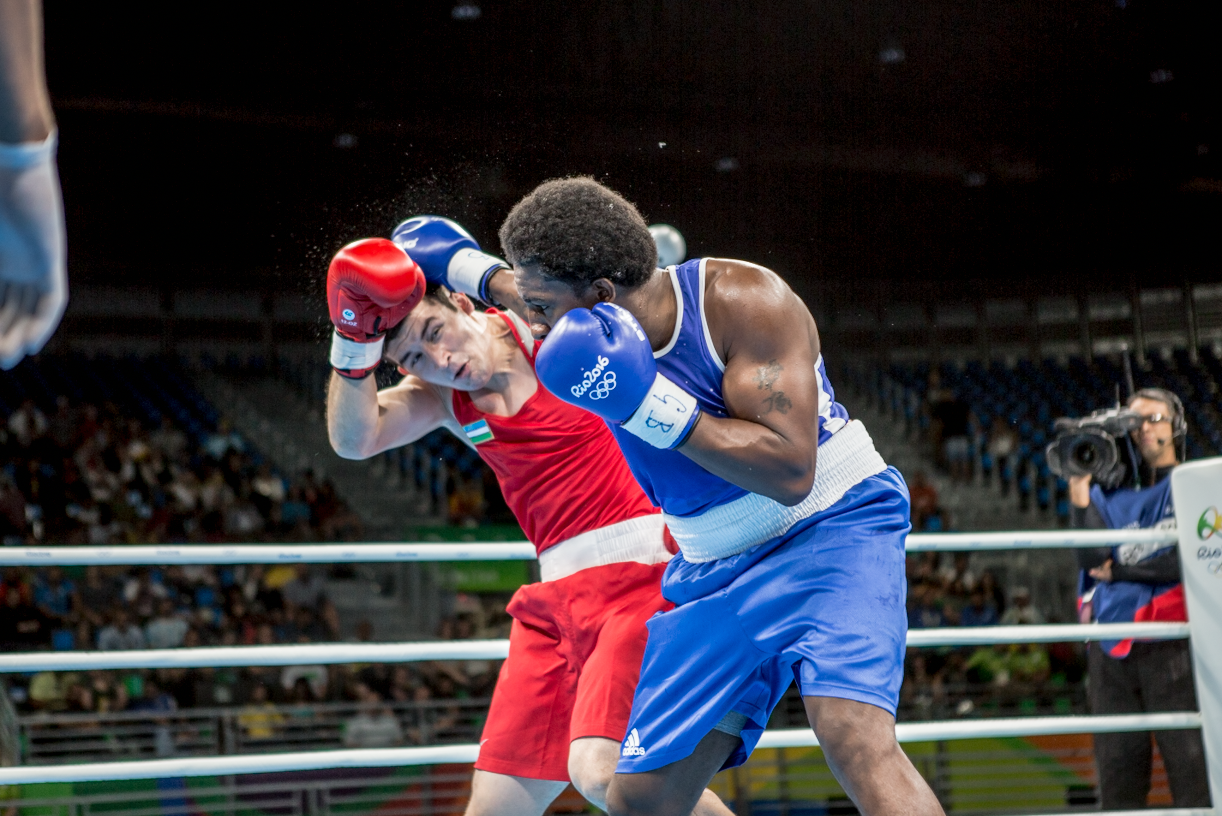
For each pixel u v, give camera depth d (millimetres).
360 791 6805
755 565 1821
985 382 15672
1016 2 12695
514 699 2238
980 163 15438
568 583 2215
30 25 693
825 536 1771
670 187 14016
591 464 2232
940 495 13898
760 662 1818
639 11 12367
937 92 14406
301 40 12344
